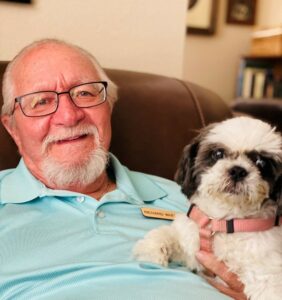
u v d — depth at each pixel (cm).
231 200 109
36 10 163
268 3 405
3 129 140
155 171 162
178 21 196
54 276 102
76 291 99
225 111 183
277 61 392
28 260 105
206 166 116
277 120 301
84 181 131
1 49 160
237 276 108
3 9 157
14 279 100
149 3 187
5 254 106
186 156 125
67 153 129
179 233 117
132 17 184
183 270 111
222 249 109
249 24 400
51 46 135
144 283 102
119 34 183
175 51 198
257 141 113
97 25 177
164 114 166
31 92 128
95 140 134
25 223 116
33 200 125
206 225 114
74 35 173
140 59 191
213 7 381
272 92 384
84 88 133
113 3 179
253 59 392
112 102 147
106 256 110
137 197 137
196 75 395
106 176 145
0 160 139
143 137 161
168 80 177
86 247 111
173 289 100
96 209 123
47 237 112
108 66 183
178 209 141
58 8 167
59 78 130
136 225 125
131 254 111
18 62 133
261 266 103
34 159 133
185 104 172
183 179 125
